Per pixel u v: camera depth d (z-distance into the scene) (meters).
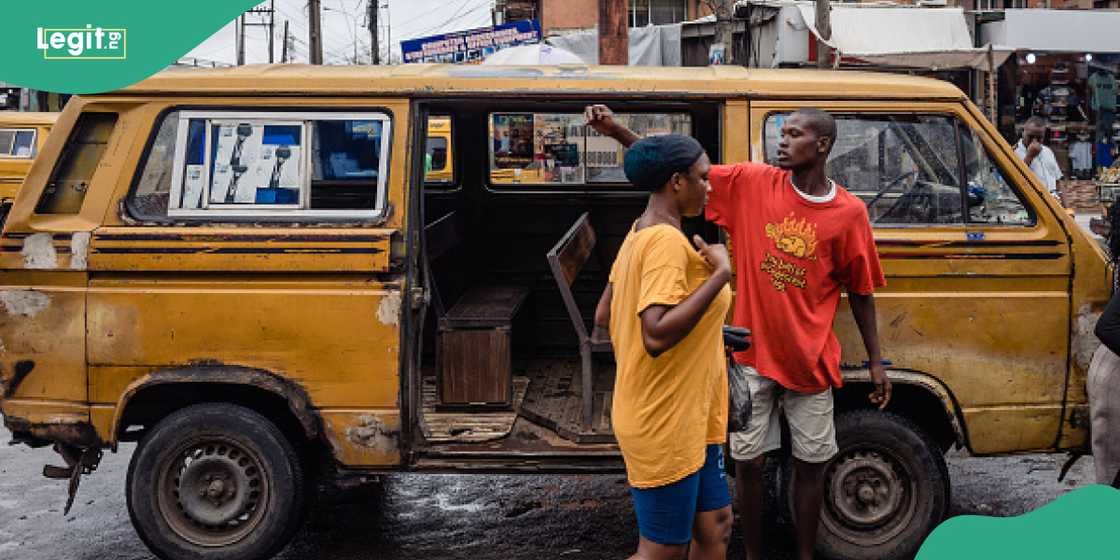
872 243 4.02
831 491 4.39
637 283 3.06
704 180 3.15
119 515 5.20
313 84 4.41
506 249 6.30
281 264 4.24
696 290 2.94
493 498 5.47
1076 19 20.61
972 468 5.90
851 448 4.38
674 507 3.10
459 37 22.69
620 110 5.75
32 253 4.31
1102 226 8.40
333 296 4.26
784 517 4.52
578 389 5.43
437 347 4.94
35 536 4.89
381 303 4.26
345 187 4.52
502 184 6.27
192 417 4.35
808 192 3.97
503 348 4.93
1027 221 4.38
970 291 4.34
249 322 4.27
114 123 4.43
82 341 4.31
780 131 4.41
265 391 4.48
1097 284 4.33
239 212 4.37
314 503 5.28
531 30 22.12
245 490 4.37
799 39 17.94
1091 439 3.96
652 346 2.94
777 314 3.98
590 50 20.67
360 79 4.41
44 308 4.33
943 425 4.62
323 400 4.29
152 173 4.39
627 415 3.12
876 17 17.97
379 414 4.29
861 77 4.53
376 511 5.27
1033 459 6.05
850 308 4.28
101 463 6.09
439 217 6.31
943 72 19.17
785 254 3.94
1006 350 4.34
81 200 4.40
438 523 5.09
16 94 28.14
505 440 4.54
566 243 4.86
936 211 4.40
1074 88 21.09
